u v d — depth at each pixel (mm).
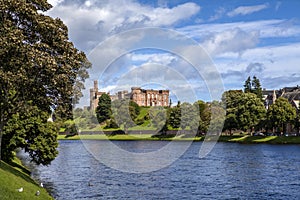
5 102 28969
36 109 32938
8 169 34969
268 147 94750
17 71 26797
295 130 125188
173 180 46125
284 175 49469
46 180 46281
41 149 42750
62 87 29156
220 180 46188
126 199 35844
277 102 119500
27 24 28609
